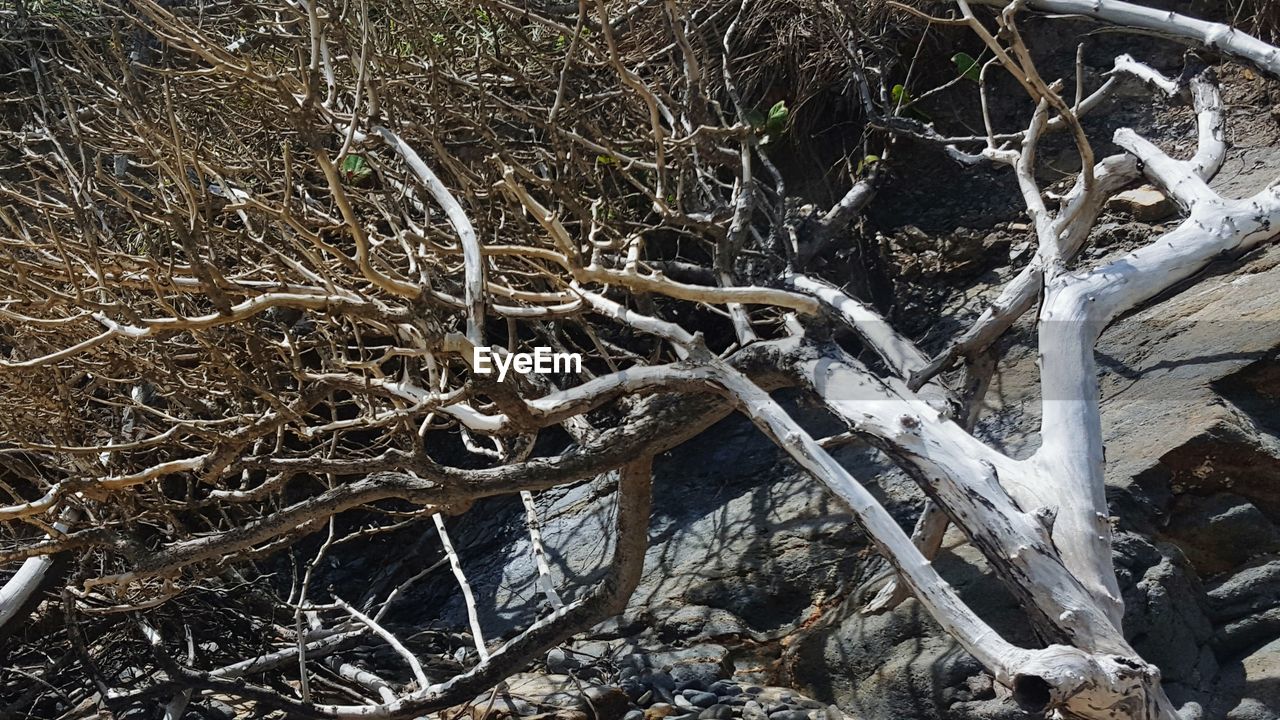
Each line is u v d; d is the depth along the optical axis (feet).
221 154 18.26
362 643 19.11
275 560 22.95
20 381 14.52
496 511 23.31
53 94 17.90
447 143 17.94
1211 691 13.89
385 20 19.29
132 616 16.88
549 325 20.11
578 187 19.16
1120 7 18.60
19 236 15.01
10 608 15.52
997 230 23.20
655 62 20.24
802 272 16.94
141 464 16.88
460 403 13.53
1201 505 15.46
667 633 17.63
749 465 20.79
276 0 18.85
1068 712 10.82
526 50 18.93
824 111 25.25
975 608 15.03
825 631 16.30
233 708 16.85
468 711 15.97
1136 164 15.49
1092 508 11.94
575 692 16.17
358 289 16.34
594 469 13.75
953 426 12.59
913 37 25.22
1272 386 16.33
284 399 14.93
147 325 12.07
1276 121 21.93
